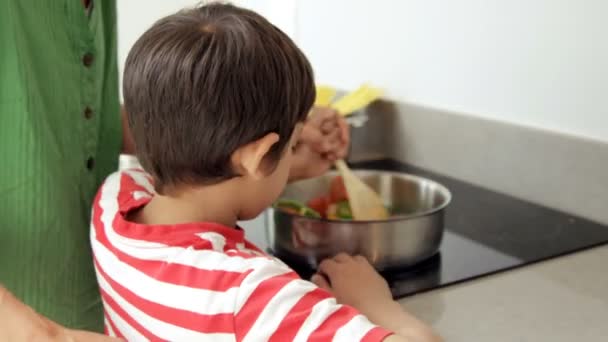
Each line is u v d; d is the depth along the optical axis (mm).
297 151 1027
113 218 728
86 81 797
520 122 1196
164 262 637
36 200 709
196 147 653
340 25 1574
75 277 798
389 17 1423
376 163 1457
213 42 634
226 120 635
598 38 1040
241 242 708
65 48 751
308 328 556
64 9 746
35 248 725
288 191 1104
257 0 1832
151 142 682
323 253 897
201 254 627
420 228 889
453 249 979
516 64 1179
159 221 715
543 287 850
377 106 1496
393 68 1446
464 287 851
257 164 647
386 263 886
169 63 641
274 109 649
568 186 1125
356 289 782
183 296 604
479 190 1271
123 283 664
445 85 1330
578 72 1081
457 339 716
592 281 868
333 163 1067
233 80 626
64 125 755
